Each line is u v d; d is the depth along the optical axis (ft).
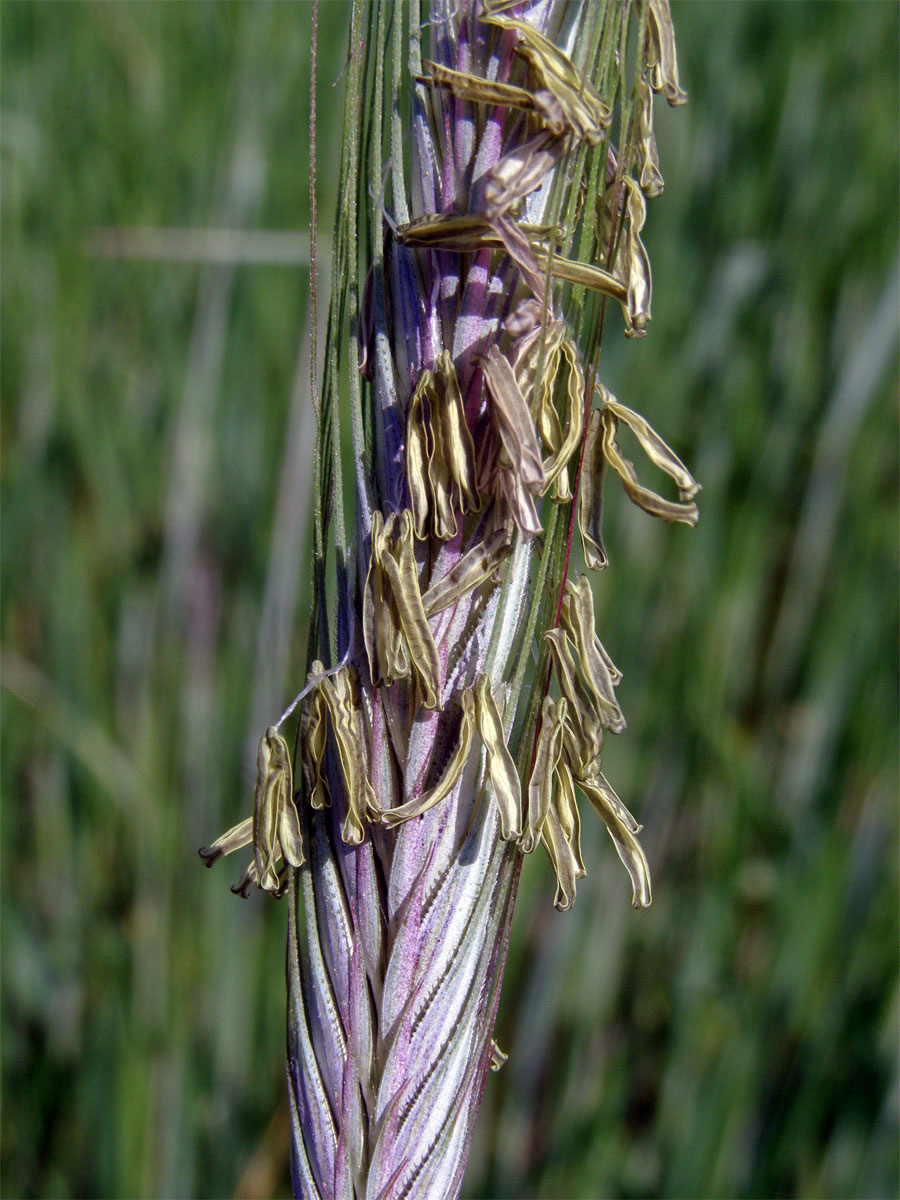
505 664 0.45
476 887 0.46
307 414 0.82
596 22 0.43
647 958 0.89
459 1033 0.46
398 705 0.45
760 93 0.99
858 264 0.98
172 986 0.79
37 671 0.95
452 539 0.44
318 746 0.45
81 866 0.88
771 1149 0.77
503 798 0.44
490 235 0.43
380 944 0.46
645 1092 0.90
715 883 0.82
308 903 0.46
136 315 1.03
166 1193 0.75
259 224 0.91
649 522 0.91
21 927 0.87
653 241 0.93
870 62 0.98
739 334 0.95
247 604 0.89
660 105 0.95
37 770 0.94
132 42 1.03
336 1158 0.46
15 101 1.02
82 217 0.97
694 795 0.89
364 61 0.45
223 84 0.98
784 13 0.98
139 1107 0.75
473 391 0.44
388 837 0.46
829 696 0.91
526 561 0.45
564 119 0.42
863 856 0.84
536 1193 0.80
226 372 0.94
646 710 0.88
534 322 0.43
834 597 0.94
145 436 1.01
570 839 0.45
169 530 0.92
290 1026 0.46
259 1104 0.82
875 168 0.98
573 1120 0.82
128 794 0.86
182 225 0.97
